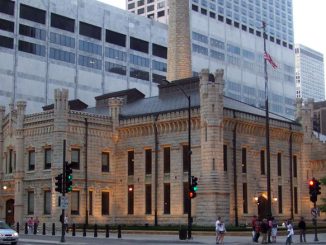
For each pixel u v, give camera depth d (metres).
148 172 79.88
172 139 77.19
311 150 90.25
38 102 131.12
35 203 79.19
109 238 58.53
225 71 194.00
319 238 60.94
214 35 191.38
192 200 73.50
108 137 83.12
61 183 51.91
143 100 91.88
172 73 97.38
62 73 137.62
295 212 87.31
